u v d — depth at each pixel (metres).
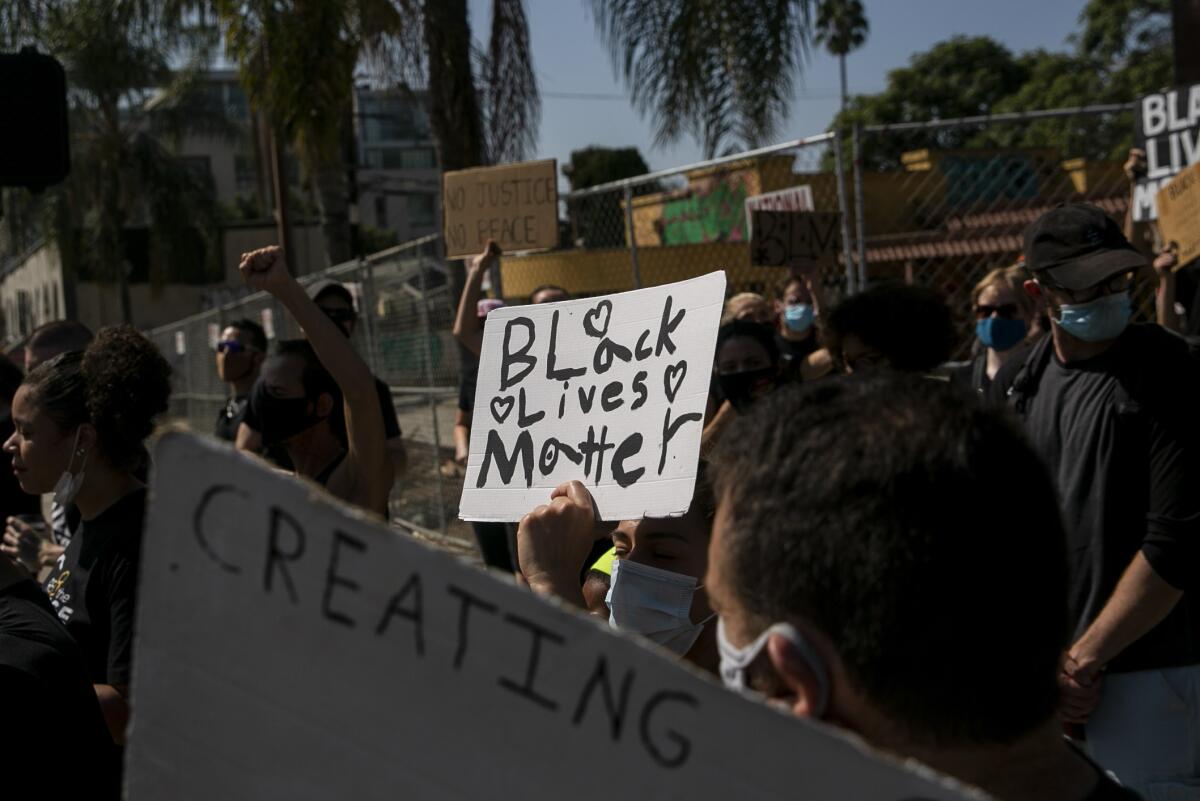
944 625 0.85
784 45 7.84
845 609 0.87
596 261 7.78
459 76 8.72
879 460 0.88
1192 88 4.28
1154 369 2.46
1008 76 29.69
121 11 11.56
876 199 7.27
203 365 14.77
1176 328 4.21
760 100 7.95
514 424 2.12
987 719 0.88
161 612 0.86
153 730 0.85
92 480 2.48
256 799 0.83
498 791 0.79
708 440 3.37
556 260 8.01
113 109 27.30
